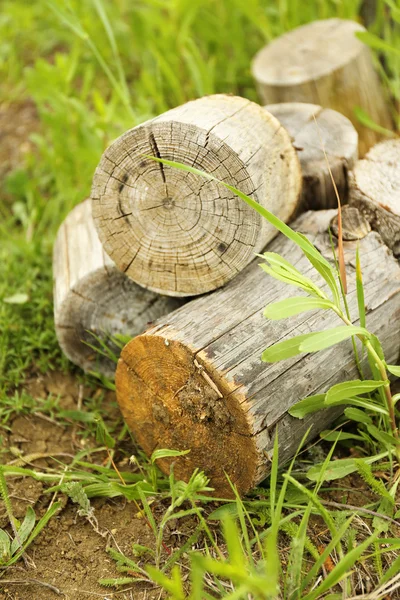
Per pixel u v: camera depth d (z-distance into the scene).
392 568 2.33
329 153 3.30
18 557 2.61
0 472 2.59
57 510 2.89
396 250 3.06
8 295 3.90
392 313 2.89
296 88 4.02
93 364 3.50
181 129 2.59
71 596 2.55
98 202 2.87
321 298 2.43
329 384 2.69
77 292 3.26
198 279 2.86
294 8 5.00
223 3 5.38
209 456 2.71
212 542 2.48
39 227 4.39
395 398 2.62
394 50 3.65
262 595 1.99
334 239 2.99
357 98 4.16
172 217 2.77
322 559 2.25
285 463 2.73
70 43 5.96
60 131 4.61
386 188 3.15
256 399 2.49
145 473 3.05
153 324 2.76
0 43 6.22
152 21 5.16
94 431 3.29
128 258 2.94
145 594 2.53
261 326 2.64
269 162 2.81
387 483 2.80
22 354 3.60
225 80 5.16
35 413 3.37
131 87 5.46
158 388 2.75
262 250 3.00
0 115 5.64
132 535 2.77
